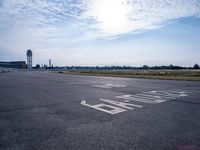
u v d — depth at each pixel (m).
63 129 4.55
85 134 4.18
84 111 6.48
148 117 5.62
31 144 3.66
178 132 4.28
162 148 3.43
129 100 8.72
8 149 3.44
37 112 6.40
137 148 3.43
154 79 26.34
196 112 6.25
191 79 23.42
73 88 14.46
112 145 3.57
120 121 5.21
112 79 27.00
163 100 8.71
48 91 12.54
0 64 142.38
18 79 27.77
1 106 7.47
